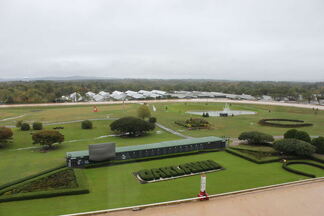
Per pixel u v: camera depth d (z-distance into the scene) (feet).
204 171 116.78
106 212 61.62
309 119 279.69
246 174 112.16
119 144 173.88
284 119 272.31
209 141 156.76
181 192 92.02
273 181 102.89
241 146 161.07
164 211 61.77
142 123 197.47
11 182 103.09
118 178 108.47
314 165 124.88
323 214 61.87
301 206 65.72
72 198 88.12
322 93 638.12
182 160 135.44
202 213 60.90
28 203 84.38
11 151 157.69
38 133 156.76
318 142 140.77
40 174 112.68
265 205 65.82
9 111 350.84
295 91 619.67
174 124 252.21
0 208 80.64
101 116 301.02
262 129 227.20
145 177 105.81
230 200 68.23
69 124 249.75
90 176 111.24
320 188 78.18
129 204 82.23
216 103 453.58
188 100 505.66
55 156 145.18
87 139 191.11
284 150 135.23
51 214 75.92
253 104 435.94
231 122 262.67
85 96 562.25
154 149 140.46
